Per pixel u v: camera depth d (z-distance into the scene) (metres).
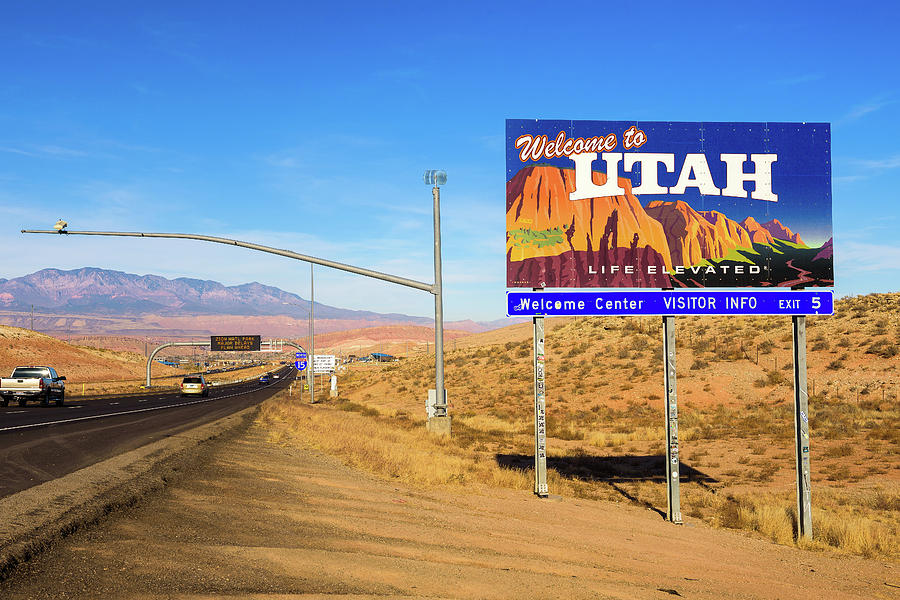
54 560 6.97
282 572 7.18
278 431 27.39
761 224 14.83
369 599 6.55
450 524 11.20
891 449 25.12
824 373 44.94
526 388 54.97
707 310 14.65
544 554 9.60
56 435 21.42
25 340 135.38
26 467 13.77
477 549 9.44
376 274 26.33
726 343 54.88
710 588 8.68
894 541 12.65
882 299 58.41
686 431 32.16
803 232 14.79
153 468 13.90
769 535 13.23
